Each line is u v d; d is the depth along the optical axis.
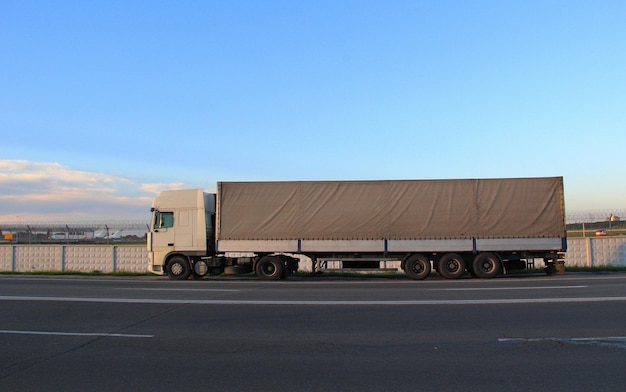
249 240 19.23
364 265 19.33
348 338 7.93
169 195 19.88
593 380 5.64
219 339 7.94
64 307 11.24
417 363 6.45
